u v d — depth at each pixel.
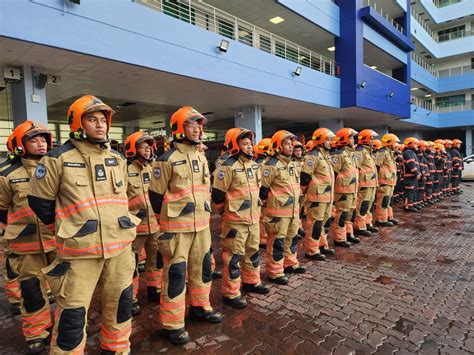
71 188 2.34
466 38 30.66
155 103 13.84
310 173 5.32
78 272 2.33
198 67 9.59
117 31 7.57
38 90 7.82
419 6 27.83
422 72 28.52
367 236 7.04
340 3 16.22
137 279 3.78
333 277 4.71
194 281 3.41
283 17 14.22
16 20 6.00
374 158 7.78
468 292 4.20
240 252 3.83
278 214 4.43
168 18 8.72
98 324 3.54
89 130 2.42
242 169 3.86
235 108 15.19
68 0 6.63
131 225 2.61
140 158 4.20
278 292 4.22
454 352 2.94
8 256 3.25
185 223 3.13
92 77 9.05
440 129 33.12
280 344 3.08
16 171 3.20
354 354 2.92
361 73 16.20
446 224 8.11
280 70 12.67
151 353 2.96
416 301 3.95
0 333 3.42
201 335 3.24
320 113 17.94
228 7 13.30
